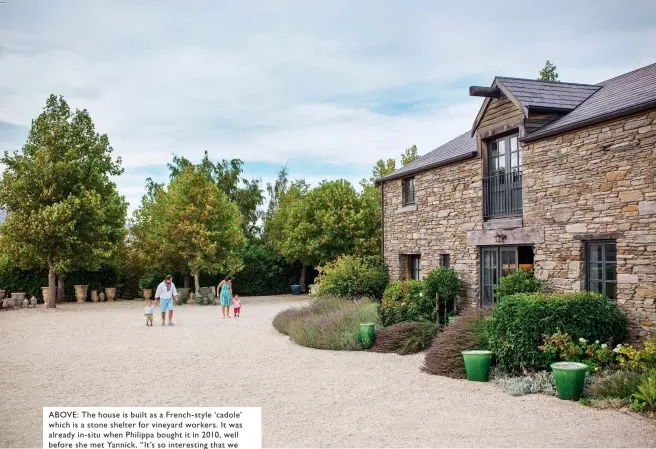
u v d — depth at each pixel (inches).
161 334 565.0
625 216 355.9
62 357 427.5
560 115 448.8
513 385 304.3
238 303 757.9
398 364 392.8
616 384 278.4
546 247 419.2
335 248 1083.3
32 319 713.6
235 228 1057.5
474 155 508.1
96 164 962.7
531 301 334.6
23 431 241.1
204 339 528.1
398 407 275.9
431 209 582.2
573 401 278.5
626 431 227.3
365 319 508.1
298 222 1135.6
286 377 350.3
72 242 852.6
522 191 445.1
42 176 859.4
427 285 522.6
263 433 235.6
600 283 379.9
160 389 317.4
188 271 1101.7
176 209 1023.0
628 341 347.9
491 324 346.3
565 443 214.8
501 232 470.6
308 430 239.0
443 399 290.2
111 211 935.0
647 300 339.0
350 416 260.4
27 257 887.7
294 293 1221.7
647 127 343.0
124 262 1118.4
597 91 474.3
